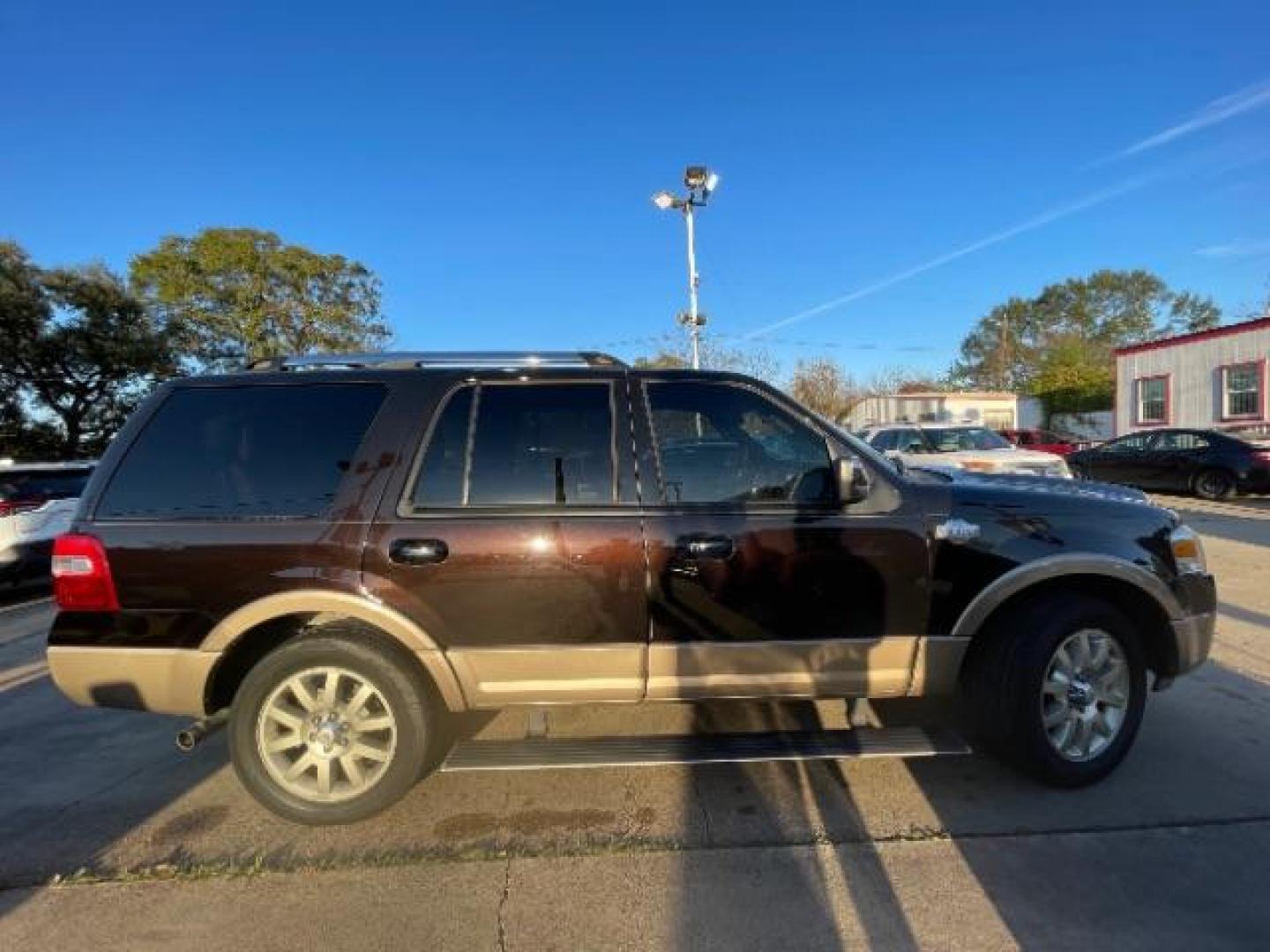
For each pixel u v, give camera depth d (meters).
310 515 3.02
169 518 3.01
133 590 2.98
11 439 26.19
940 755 3.60
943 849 2.86
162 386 3.22
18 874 2.84
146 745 4.01
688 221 21.77
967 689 3.38
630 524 3.06
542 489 3.10
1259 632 5.42
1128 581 3.28
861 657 3.17
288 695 3.10
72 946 2.43
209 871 2.83
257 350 35.16
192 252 34.59
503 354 3.35
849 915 2.51
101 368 27.02
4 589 8.43
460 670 3.05
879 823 3.05
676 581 3.06
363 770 3.12
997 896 2.58
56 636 3.01
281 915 2.57
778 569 3.09
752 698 3.17
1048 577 3.23
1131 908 2.51
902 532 3.15
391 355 3.35
